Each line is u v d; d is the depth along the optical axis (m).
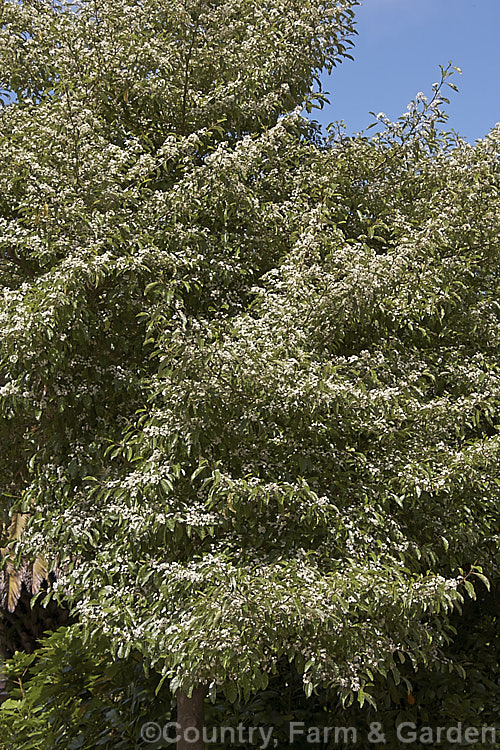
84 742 5.49
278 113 5.89
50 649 6.05
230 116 5.54
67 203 4.57
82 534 4.09
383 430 4.10
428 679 5.33
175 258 4.38
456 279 4.94
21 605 8.54
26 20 5.65
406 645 4.16
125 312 4.57
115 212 4.59
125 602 3.96
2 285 4.96
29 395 4.29
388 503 4.18
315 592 3.38
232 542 3.99
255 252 5.08
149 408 4.57
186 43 5.62
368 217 5.64
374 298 4.21
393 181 5.71
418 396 4.54
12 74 5.63
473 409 4.31
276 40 5.71
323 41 5.77
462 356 5.02
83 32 5.52
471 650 5.66
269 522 3.94
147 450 4.05
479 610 5.86
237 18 5.94
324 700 5.30
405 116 5.67
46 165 4.62
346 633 3.48
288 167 5.57
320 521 3.90
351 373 4.33
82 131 4.58
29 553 4.52
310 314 4.27
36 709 5.81
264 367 3.76
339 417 4.07
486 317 5.12
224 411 3.89
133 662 5.65
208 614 3.32
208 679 3.86
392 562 3.89
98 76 5.31
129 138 5.52
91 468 4.29
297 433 4.07
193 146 4.85
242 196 4.73
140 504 3.87
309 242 4.46
